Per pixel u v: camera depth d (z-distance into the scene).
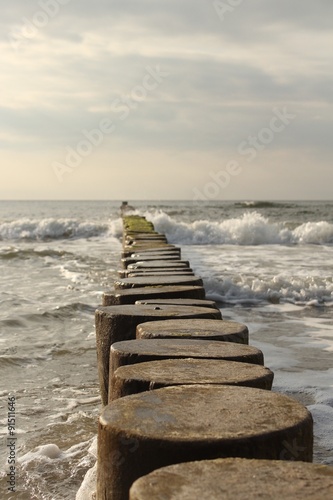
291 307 9.81
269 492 1.85
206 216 41.97
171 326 4.45
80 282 12.85
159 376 3.12
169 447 2.20
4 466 3.98
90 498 3.42
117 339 4.88
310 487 1.89
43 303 10.20
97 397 5.45
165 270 7.96
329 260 16.09
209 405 2.61
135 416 2.46
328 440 4.10
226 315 9.19
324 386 5.42
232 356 3.57
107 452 2.36
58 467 3.94
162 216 25.89
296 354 6.66
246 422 2.39
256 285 10.78
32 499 3.54
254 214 26.17
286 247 21.27
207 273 13.12
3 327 8.44
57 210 70.81
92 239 25.81
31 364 6.59
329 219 41.50
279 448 2.29
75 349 7.22
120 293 5.95
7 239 26.06
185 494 1.84
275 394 2.76
